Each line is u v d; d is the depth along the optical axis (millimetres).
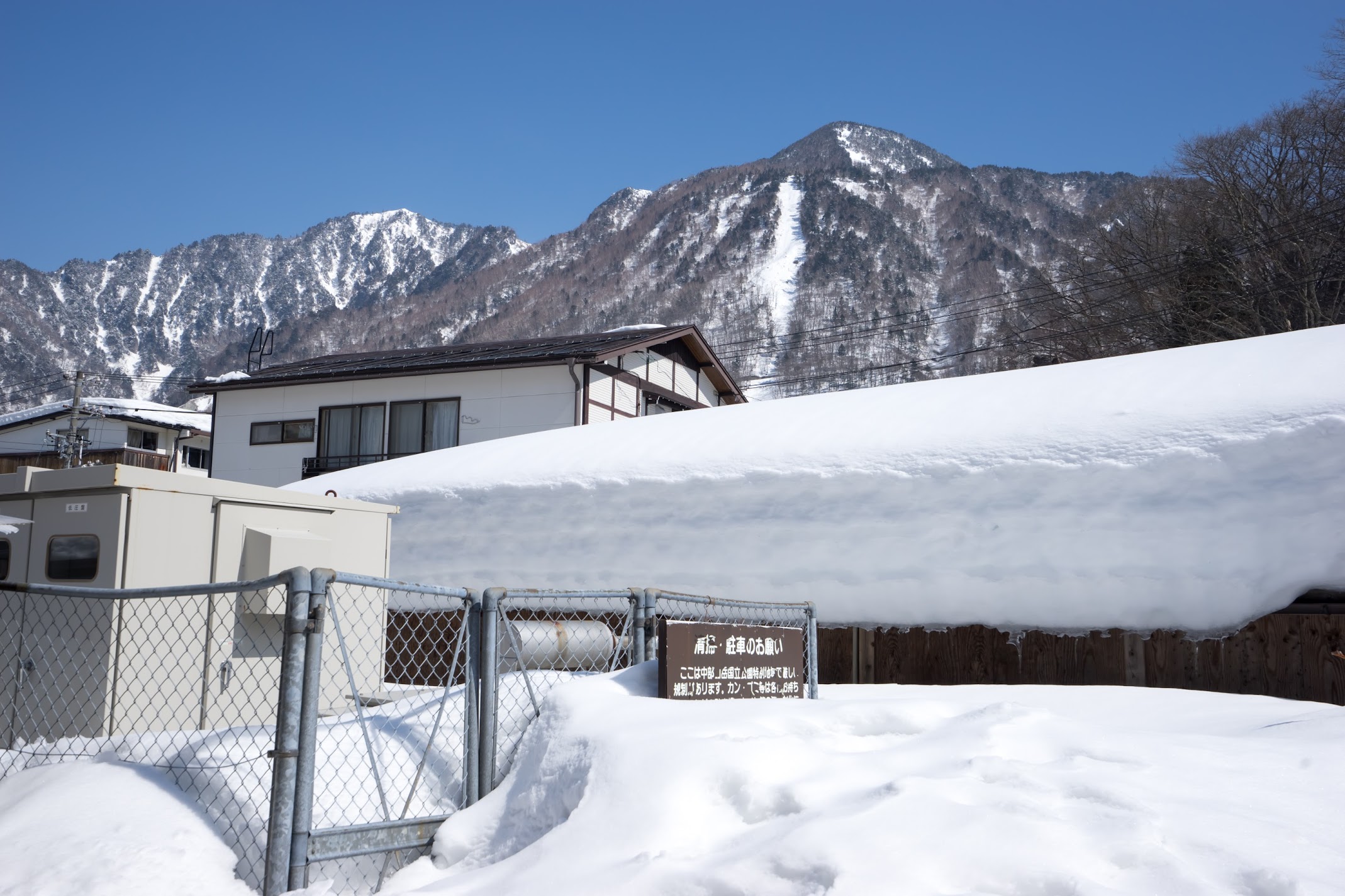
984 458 10398
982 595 9594
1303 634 8250
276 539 6691
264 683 6711
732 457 12109
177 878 3771
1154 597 8875
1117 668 8930
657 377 25297
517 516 12898
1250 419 9328
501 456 14602
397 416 22891
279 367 27312
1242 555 8641
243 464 24250
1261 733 5387
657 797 3826
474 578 12438
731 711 4816
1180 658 8695
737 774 3906
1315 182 29172
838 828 3328
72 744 5387
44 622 6180
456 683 11359
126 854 3807
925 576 9891
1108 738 4504
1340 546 8258
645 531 11828
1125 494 9430
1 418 38781
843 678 10086
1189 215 31781
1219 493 9023
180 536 6371
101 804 4164
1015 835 3297
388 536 8039
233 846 4098
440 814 4570
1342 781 4031
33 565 6371
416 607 12172
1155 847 3209
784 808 3742
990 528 9852
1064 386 11430
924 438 11102
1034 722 4723
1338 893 2934
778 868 3219
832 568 10398
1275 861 3158
